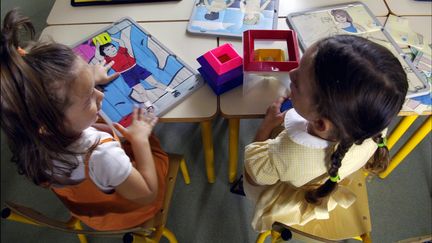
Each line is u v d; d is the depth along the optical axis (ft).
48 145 2.24
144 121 2.90
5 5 7.27
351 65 1.84
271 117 2.91
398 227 4.65
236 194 4.97
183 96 3.02
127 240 2.50
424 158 5.23
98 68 3.12
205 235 4.64
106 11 3.77
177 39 3.48
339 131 2.17
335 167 2.38
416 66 3.18
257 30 3.23
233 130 3.77
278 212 3.02
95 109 2.46
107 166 2.45
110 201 2.88
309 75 2.10
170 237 3.68
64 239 4.65
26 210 2.51
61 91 2.09
